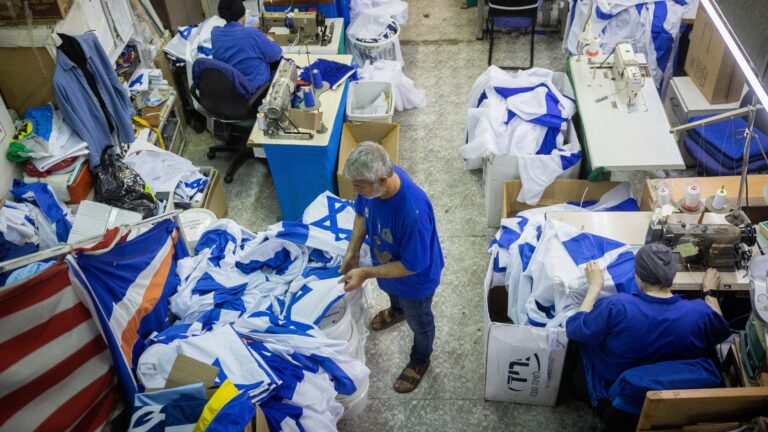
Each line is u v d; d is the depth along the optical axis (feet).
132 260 7.31
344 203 10.11
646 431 7.36
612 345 7.95
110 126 11.91
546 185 11.28
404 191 7.68
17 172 10.87
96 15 12.27
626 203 10.91
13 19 10.66
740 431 6.95
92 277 6.66
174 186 12.15
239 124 13.61
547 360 8.77
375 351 10.53
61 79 10.68
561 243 9.30
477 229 12.66
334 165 12.45
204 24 15.44
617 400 7.73
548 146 11.78
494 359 8.95
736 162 11.39
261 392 7.20
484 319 9.80
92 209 9.23
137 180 11.63
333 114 12.26
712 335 7.79
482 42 18.13
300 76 13.23
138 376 7.29
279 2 15.28
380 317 10.81
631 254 9.05
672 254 7.68
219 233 9.97
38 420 6.23
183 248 8.86
